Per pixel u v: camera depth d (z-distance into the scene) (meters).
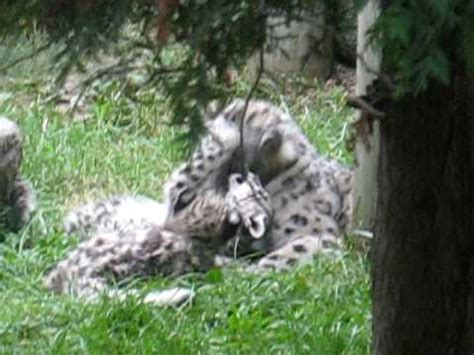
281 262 12.52
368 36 5.96
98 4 6.19
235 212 12.87
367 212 12.69
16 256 12.52
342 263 12.09
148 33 6.36
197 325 10.56
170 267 11.93
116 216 13.38
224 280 11.73
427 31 5.64
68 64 6.40
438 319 7.67
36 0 6.20
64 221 13.52
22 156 14.34
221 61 6.40
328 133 16.58
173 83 6.46
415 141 7.41
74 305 10.92
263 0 6.20
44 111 16.62
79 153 15.59
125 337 10.33
